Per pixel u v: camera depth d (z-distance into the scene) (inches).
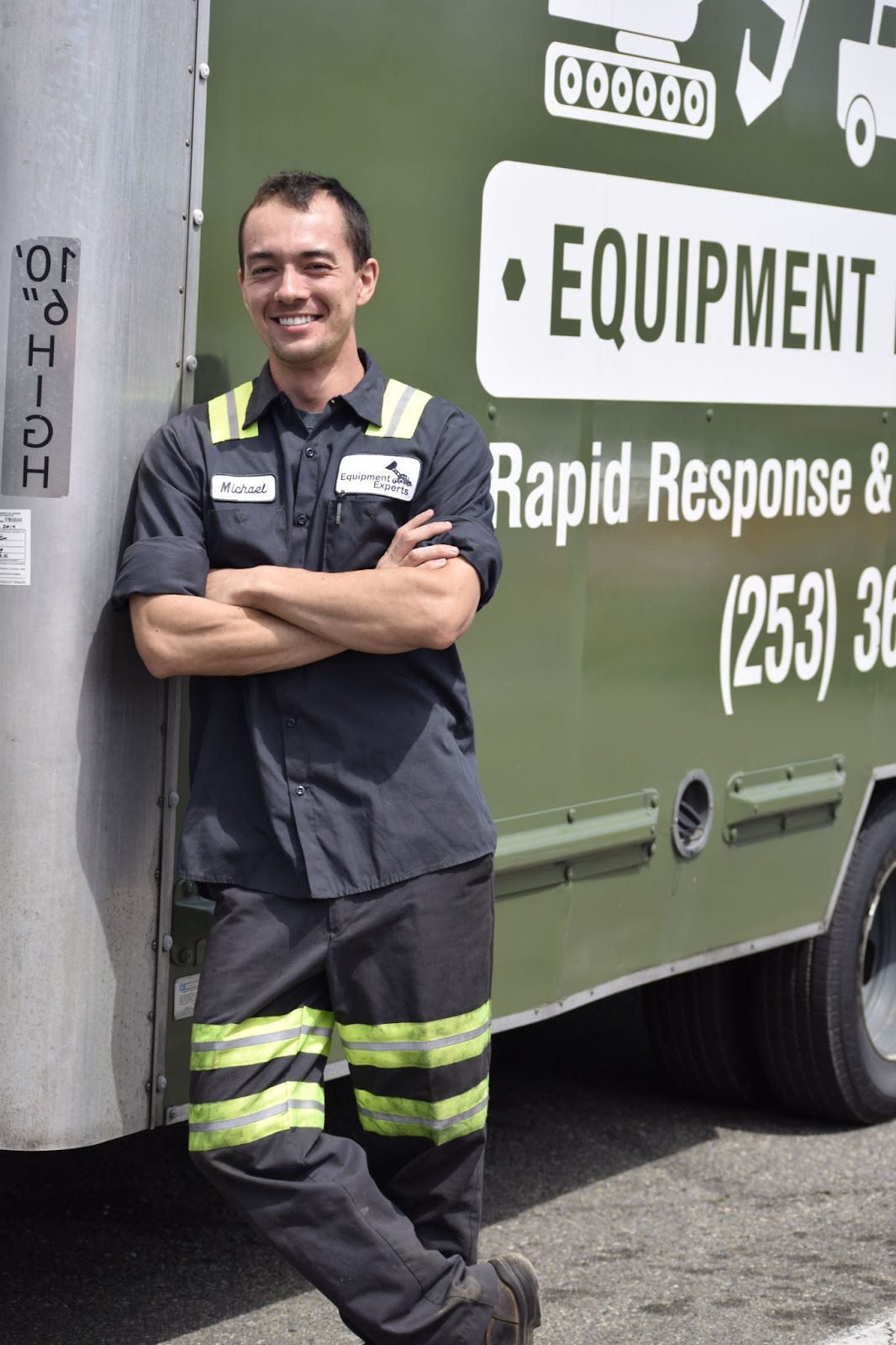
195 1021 134.0
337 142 149.8
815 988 219.8
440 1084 136.7
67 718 135.5
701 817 195.8
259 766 133.0
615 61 174.1
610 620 180.5
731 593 195.6
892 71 210.5
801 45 196.9
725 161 188.4
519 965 175.5
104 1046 139.7
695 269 185.9
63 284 132.9
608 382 177.2
